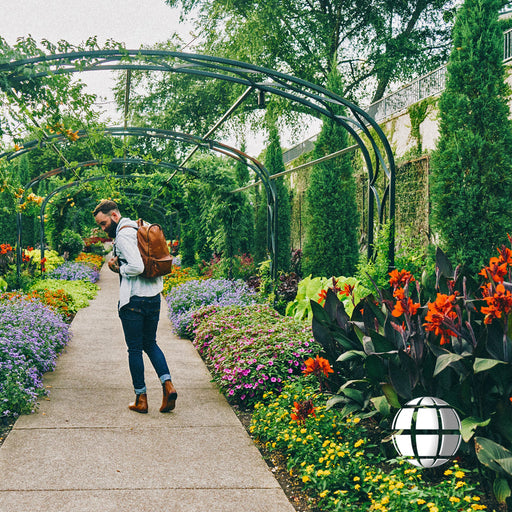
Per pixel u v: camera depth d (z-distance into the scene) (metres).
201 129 22.44
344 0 19.33
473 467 2.88
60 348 6.14
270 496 2.73
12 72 4.25
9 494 2.66
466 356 2.77
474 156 5.83
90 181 13.45
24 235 21.39
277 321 6.17
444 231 6.02
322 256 10.45
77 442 3.40
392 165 5.52
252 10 18.50
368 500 2.66
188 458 3.20
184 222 15.04
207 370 5.48
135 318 4.05
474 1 6.00
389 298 3.87
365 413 3.32
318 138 10.70
